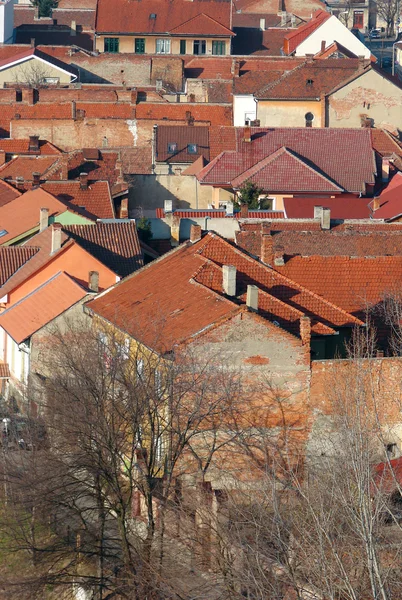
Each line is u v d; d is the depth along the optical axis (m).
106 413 161.88
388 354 180.00
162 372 163.00
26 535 165.25
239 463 157.75
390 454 162.38
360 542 112.56
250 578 116.25
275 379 165.75
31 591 155.75
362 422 135.62
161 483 154.88
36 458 159.88
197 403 155.88
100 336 191.75
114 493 158.25
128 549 149.25
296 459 157.88
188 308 179.25
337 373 165.25
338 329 186.75
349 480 115.88
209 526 129.00
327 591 105.94
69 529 164.38
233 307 169.62
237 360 165.62
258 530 118.94
